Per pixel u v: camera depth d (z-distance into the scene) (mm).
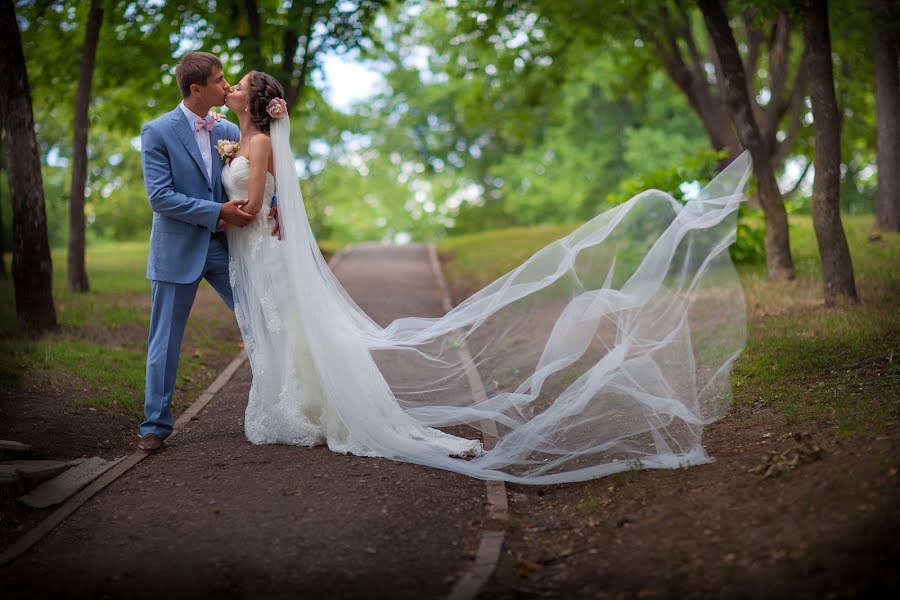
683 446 4801
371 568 3723
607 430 5191
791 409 5070
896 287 8492
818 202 8094
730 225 5543
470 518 4297
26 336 8016
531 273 5805
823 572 3053
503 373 6312
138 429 6008
